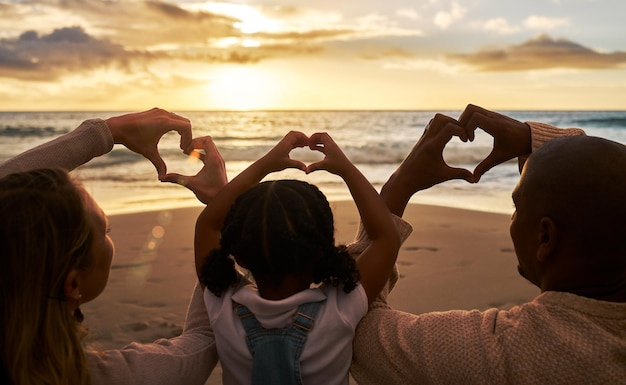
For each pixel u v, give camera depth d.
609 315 1.10
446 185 12.98
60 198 1.09
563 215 1.09
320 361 1.26
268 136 34.94
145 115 1.49
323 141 1.42
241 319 1.30
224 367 1.34
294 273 1.25
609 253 1.08
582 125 41.84
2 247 1.05
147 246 6.54
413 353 1.20
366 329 1.31
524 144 1.37
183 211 8.90
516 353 1.11
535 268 1.18
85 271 1.16
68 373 1.11
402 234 1.42
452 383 1.15
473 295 4.85
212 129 42.25
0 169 1.37
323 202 1.28
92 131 1.45
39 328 1.08
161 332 4.09
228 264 1.31
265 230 1.20
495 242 6.71
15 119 53.91
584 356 1.07
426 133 1.41
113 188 12.88
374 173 16.44
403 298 4.77
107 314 4.41
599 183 1.07
